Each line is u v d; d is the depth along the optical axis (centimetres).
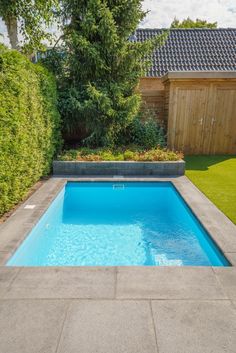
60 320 208
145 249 396
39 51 889
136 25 814
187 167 768
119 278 262
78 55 801
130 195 655
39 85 597
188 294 238
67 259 368
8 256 302
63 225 486
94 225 487
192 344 187
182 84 865
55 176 693
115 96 802
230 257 300
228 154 928
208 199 498
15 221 402
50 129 682
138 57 822
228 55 1179
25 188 528
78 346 185
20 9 802
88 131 888
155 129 872
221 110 890
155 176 689
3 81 409
